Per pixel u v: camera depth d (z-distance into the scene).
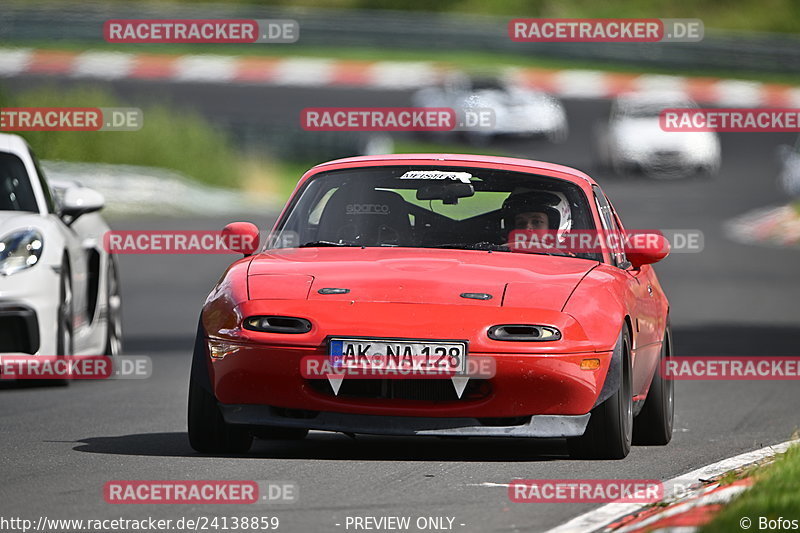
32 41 165.75
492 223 27.17
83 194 37.44
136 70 160.38
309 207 27.77
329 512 19.41
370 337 23.38
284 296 24.20
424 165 28.16
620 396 24.28
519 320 23.69
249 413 23.97
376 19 178.00
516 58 178.00
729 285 69.38
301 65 166.12
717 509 18.14
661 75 175.75
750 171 132.38
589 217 27.42
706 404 34.31
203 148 111.56
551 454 25.33
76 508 19.66
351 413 23.61
